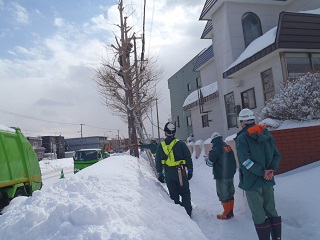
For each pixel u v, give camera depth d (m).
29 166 8.32
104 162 9.01
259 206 4.09
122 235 2.82
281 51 10.98
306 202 4.72
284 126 7.94
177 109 33.56
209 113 21.38
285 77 10.84
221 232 4.81
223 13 15.07
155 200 4.63
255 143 4.17
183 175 5.48
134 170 7.06
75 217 3.13
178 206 4.74
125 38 14.94
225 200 5.56
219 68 15.92
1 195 6.86
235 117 14.68
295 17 10.87
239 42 14.59
